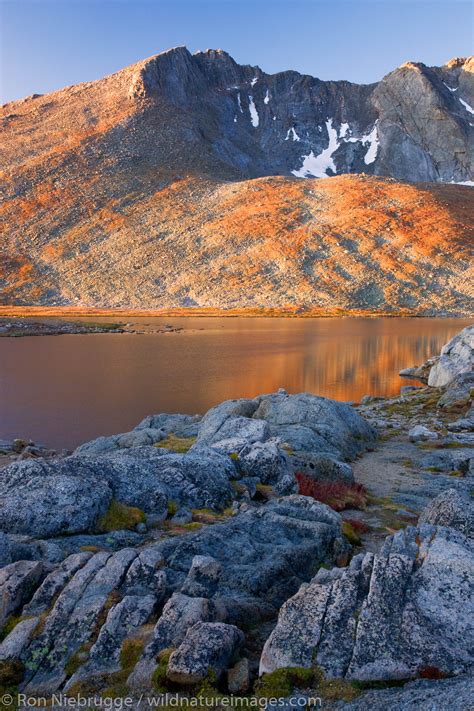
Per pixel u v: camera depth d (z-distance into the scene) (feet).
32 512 41.22
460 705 20.21
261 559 36.37
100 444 92.02
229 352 270.67
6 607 29.71
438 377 174.70
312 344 304.91
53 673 25.86
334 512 46.83
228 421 79.87
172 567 35.01
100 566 32.60
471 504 38.52
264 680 23.94
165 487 50.49
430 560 28.89
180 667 24.09
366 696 22.36
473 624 25.36
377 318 510.17
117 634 27.37
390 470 78.18
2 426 130.82
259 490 57.47
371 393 169.78
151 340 331.77
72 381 190.49
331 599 27.63
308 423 90.94
